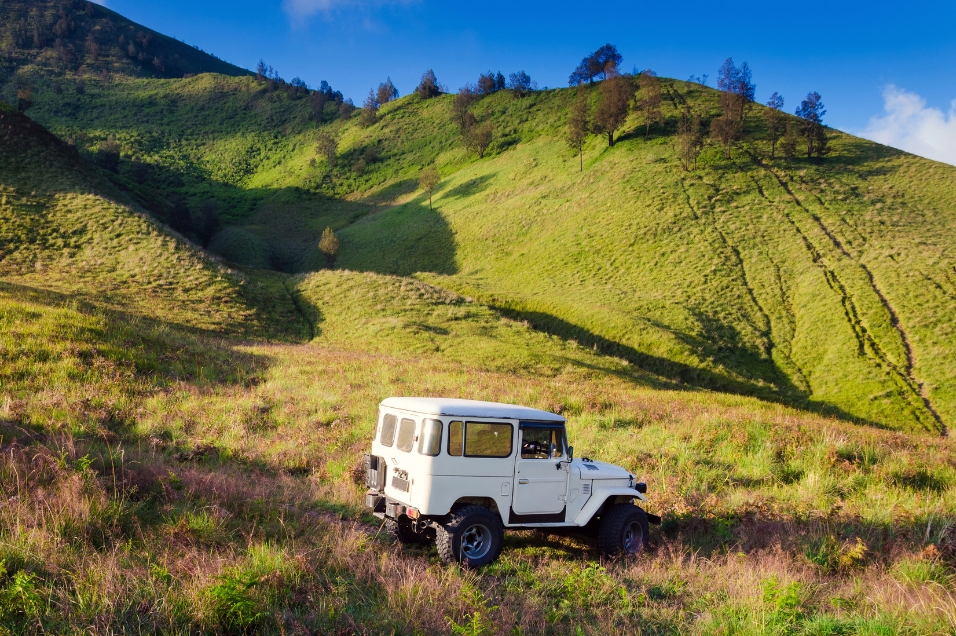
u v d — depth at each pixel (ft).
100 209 181.37
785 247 229.45
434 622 17.37
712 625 18.48
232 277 162.30
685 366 157.79
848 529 30.42
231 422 51.49
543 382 84.12
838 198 265.13
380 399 60.44
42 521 21.27
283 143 643.86
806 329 179.93
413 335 132.87
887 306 180.55
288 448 44.70
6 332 63.72
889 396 143.33
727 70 381.60
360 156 549.13
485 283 242.58
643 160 327.67
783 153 319.47
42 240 156.97
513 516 25.46
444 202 379.35
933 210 254.06
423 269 283.18
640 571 24.94
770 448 44.24
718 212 262.47
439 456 23.89
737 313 192.54
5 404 46.03
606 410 58.34
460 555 23.27
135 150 571.28
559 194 324.39
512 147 459.32
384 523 27.66
